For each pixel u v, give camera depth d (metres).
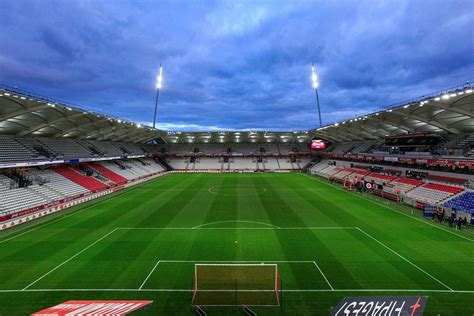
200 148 94.94
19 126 37.50
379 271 15.95
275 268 16.05
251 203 36.00
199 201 37.56
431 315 11.82
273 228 24.58
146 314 11.93
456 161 33.47
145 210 32.03
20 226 25.52
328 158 83.94
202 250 19.28
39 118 36.62
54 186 39.53
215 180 62.22
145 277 15.29
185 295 13.45
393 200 37.69
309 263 17.05
